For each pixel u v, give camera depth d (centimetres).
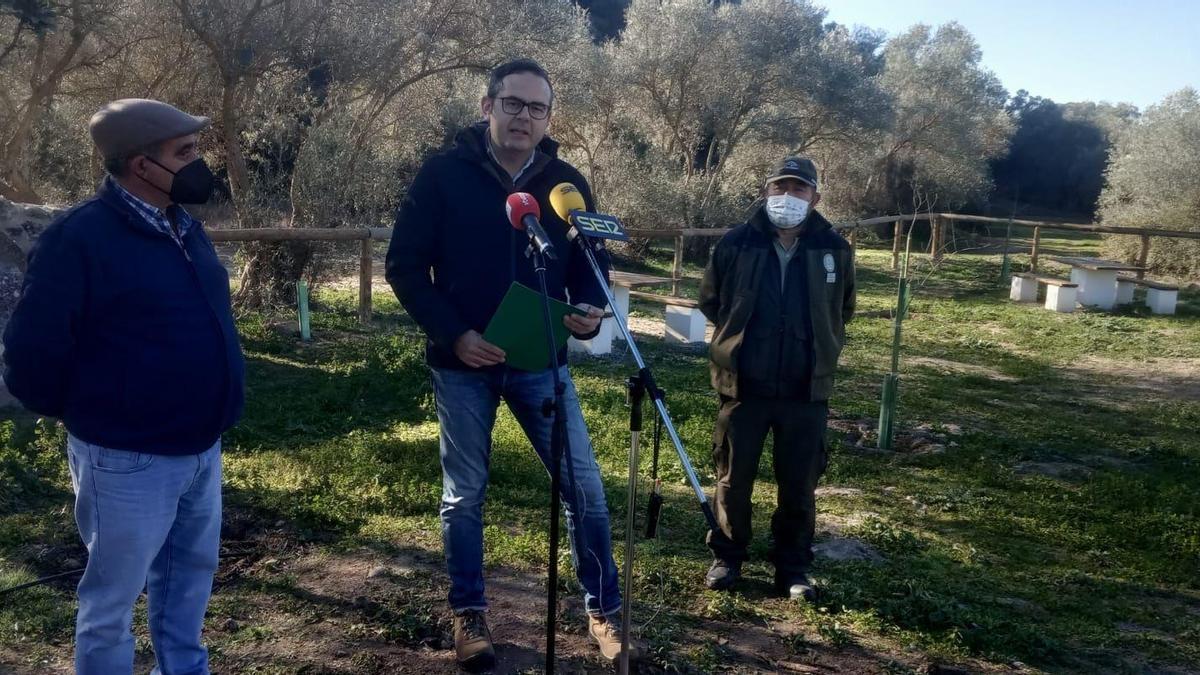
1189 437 821
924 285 1848
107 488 262
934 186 2992
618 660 346
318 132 1156
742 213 2164
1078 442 786
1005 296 1736
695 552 476
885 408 724
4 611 371
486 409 348
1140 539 555
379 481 552
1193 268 2023
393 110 1475
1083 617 438
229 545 453
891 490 627
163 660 288
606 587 363
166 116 256
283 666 343
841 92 2302
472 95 1605
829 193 2866
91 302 254
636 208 2047
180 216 274
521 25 1320
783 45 2239
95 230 253
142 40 1193
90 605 268
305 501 508
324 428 683
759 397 408
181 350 264
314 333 1034
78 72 1282
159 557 289
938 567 488
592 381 883
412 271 335
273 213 1159
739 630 392
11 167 1181
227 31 1080
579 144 2198
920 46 3272
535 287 342
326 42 1169
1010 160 3712
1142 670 387
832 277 406
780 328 403
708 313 429
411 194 342
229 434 636
